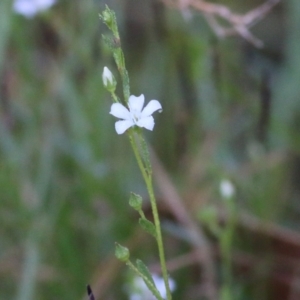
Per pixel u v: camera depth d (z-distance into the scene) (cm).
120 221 62
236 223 60
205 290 57
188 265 59
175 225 61
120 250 42
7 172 64
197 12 68
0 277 60
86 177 64
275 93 70
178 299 58
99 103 67
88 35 69
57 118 69
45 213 61
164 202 61
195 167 67
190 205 63
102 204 64
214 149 68
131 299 55
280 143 67
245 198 64
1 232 62
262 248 61
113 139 69
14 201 62
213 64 70
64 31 69
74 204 64
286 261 60
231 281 57
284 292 59
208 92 69
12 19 69
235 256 60
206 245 57
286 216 65
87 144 66
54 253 60
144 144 42
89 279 58
